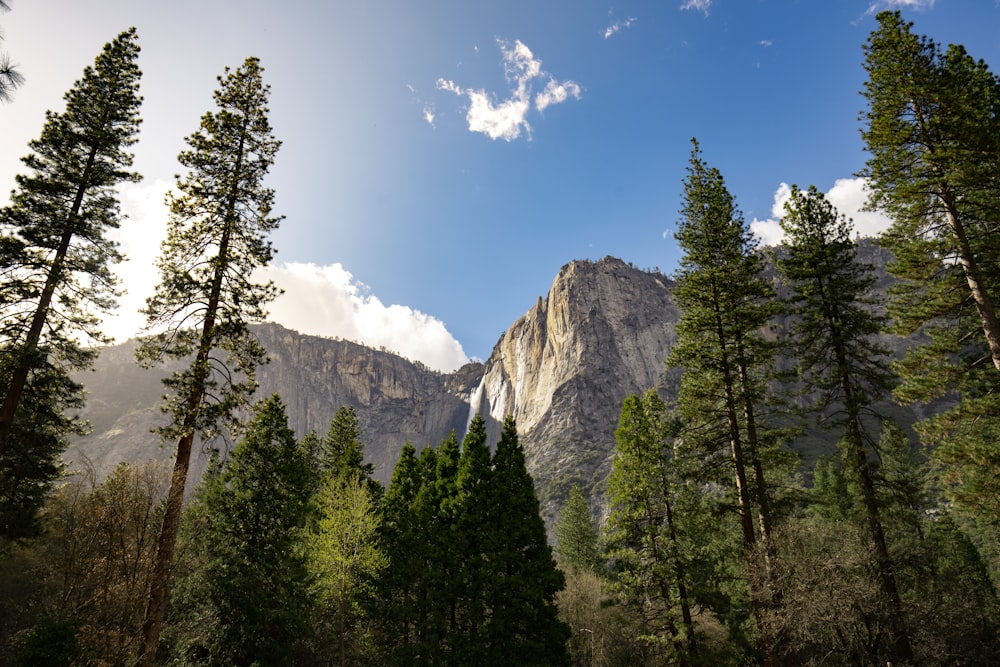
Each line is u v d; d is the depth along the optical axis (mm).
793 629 16422
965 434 14734
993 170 14219
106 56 21109
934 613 18203
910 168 16219
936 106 15984
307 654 25344
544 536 29922
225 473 26266
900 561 18375
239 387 16312
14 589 20469
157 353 16078
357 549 25781
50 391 19797
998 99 15422
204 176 17969
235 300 17234
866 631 18688
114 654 14242
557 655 26234
